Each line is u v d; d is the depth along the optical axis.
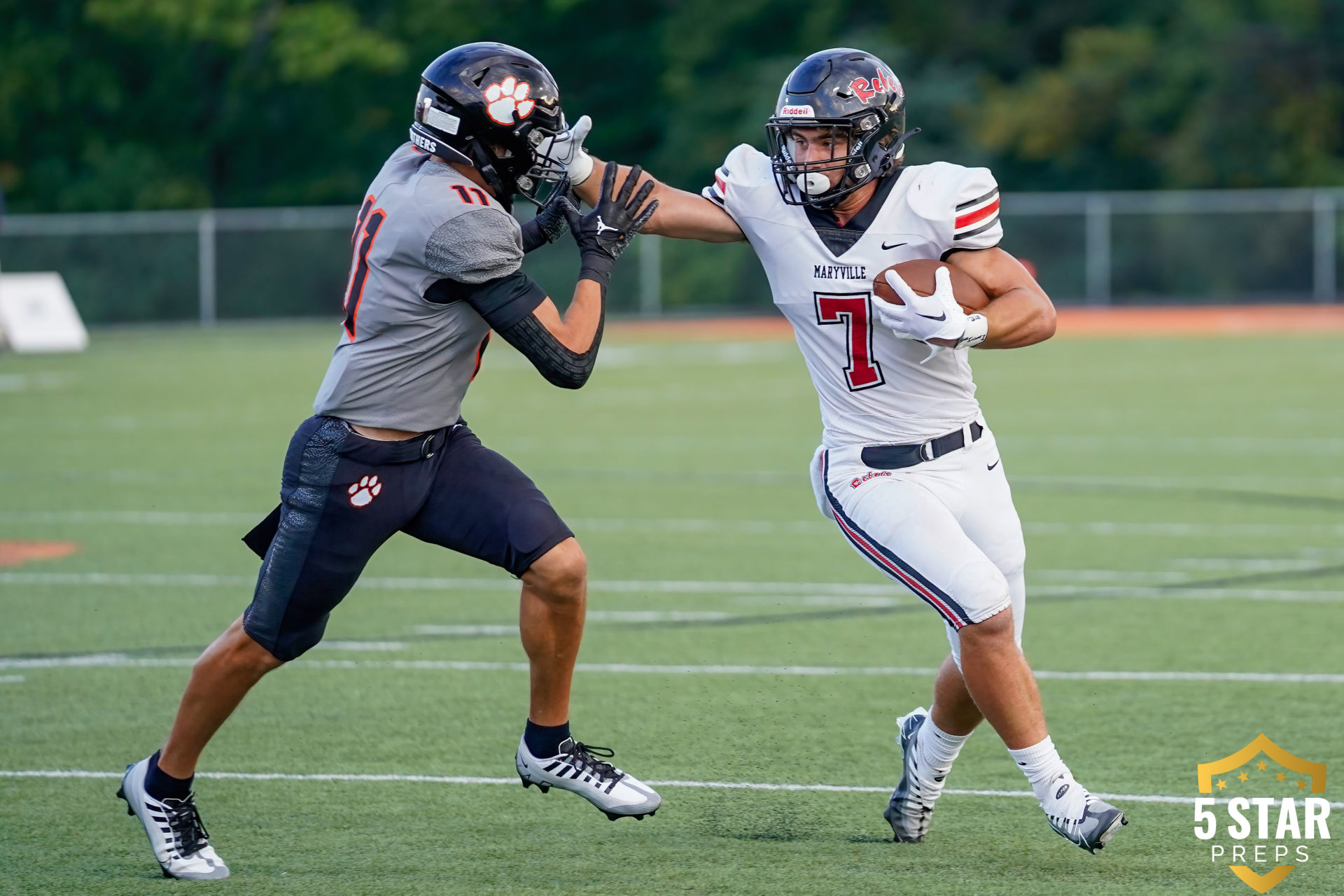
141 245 114.75
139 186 139.00
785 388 74.19
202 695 16.45
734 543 36.78
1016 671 16.03
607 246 16.77
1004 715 16.05
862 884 16.02
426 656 26.55
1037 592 31.31
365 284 16.17
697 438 56.62
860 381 17.09
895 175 17.12
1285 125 136.00
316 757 20.88
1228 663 25.50
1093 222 119.31
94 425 60.53
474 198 15.99
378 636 27.98
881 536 16.73
